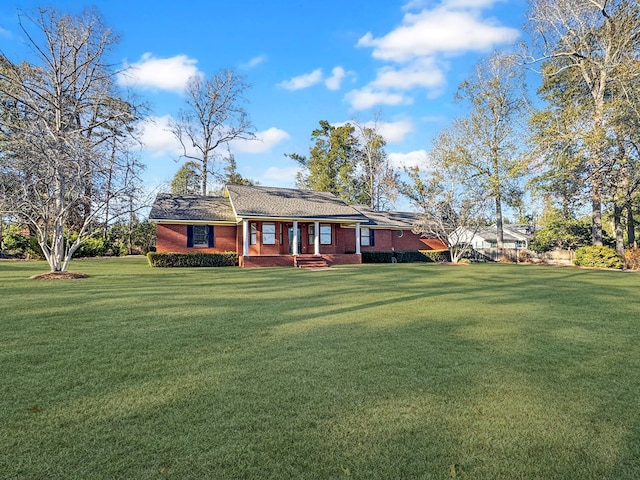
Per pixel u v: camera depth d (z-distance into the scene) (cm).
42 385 347
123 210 1392
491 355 445
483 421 283
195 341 497
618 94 1964
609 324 616
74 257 2545
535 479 216
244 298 872
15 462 228
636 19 1880
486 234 4634
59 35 1970
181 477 215
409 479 215
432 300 858
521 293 981
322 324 604
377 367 400
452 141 2838
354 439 257
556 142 2034
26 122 1442
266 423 278
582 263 2150
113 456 235
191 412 294
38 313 664
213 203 2409
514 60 2461
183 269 1708
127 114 2083
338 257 2308
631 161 1992
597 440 258
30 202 1244
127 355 435
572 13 2095
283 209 2241
